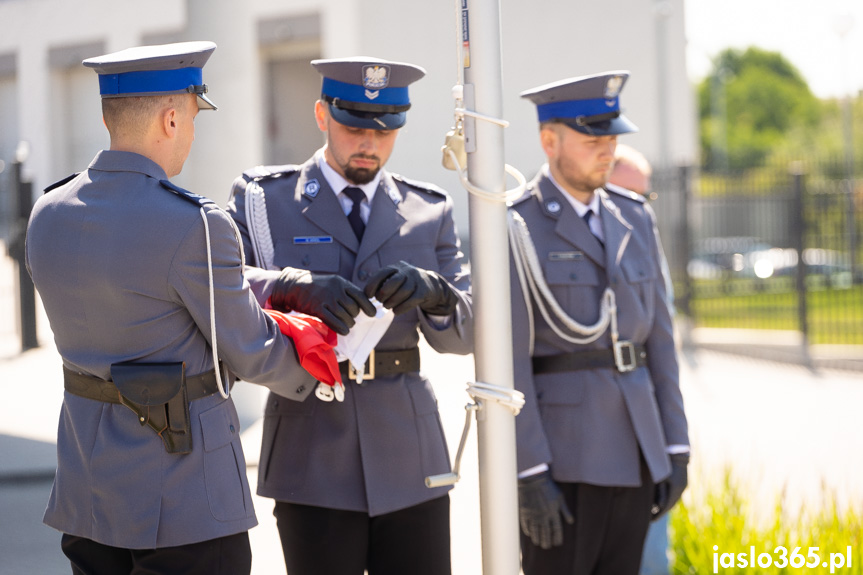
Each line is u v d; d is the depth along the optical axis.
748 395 8.45
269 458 2.71
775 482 5.60
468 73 2.14
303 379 2.36
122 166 2.15
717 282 16.47
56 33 16.80
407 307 2.41
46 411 6.60
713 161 51.47
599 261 3.07
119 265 2.07
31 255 2.20
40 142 17.20
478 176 2.14
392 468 2.64
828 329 12.88
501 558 2.18
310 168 2.80
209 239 2.12
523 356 2.92
